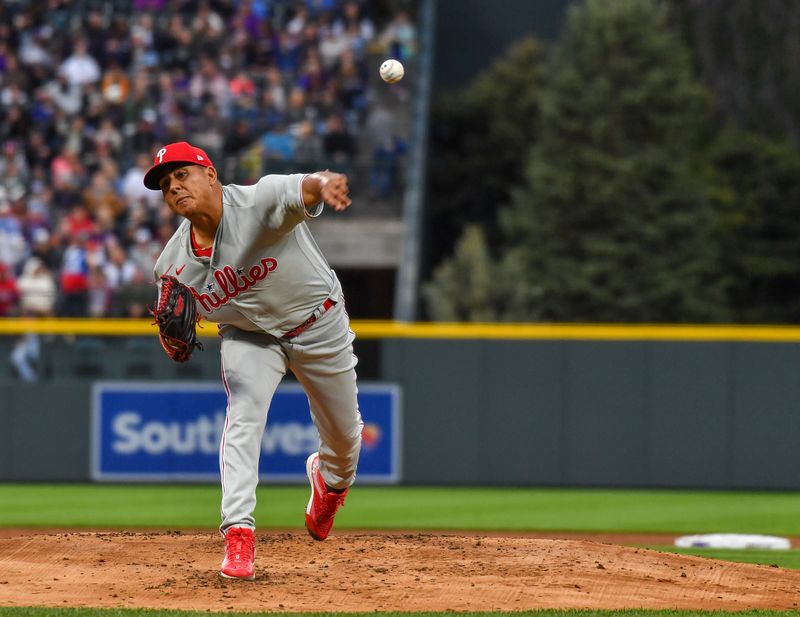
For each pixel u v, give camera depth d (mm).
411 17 85438
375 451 47000
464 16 97938
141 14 74938
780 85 97062
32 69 70188
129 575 19312
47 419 47344
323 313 18203
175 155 17047
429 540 22656
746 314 89938
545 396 46656
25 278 55000
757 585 20188
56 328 47188
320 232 69000
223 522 18547
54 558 20625
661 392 46375
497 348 46781
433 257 93812
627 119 83500
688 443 46312
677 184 81875
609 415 46469
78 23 73375
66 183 62719
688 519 38812
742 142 92250
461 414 46875
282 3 77062
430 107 93000
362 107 72875
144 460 47031
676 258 81375
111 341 47406
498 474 46719
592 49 84750
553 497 44219
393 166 70438
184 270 18047
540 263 81812
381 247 68875
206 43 72438
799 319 90250
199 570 19672
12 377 47500
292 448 46562
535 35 97750
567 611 17281
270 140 66438
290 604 17516
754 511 40875
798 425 46031
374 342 47062
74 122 67062
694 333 46281
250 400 18344
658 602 18531
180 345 18297
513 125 92438
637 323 79875
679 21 97312
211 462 46969
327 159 67500
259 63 73000
